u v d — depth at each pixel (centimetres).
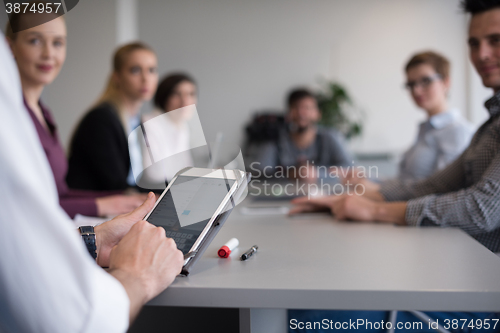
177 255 71
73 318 52
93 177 222
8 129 48
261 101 539
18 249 49
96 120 223
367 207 128
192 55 541
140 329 104
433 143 263
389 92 523
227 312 102
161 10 540
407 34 518
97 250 82
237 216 146
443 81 268
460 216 117
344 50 527
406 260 84
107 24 463
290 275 76
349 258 86
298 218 138
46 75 164
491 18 140
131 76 255
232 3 535
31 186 49
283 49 534
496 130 131
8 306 51
